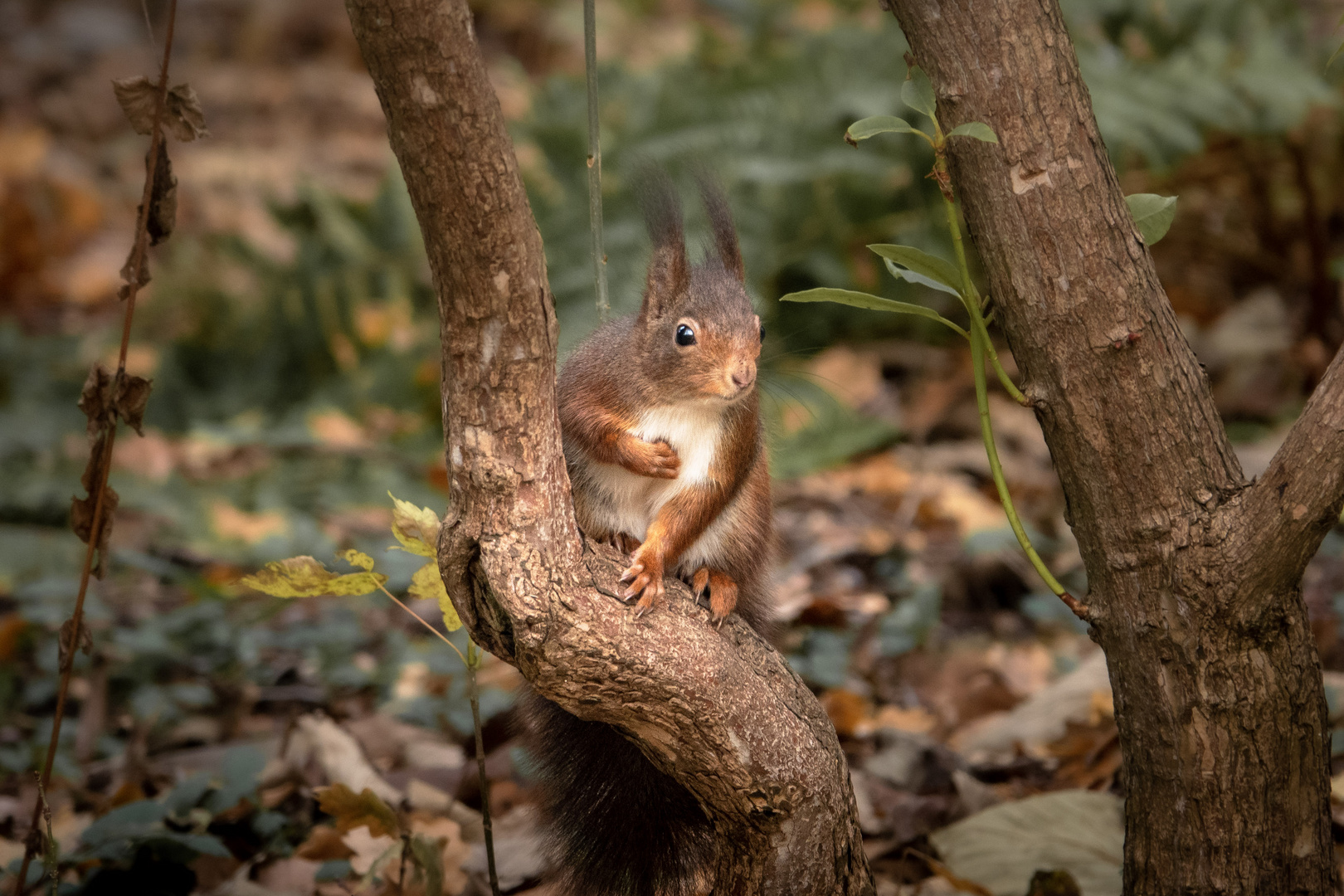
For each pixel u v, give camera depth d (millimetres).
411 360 16391
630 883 6438
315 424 15297
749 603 6902
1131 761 5492
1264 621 5117
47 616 10898
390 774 8711
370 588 5605
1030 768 8555
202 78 27672
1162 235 5449
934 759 8531
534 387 4824
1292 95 13719
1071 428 5289
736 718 5207
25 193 22062
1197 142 13641
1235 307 15555
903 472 13758
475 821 8031
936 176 5070
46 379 16906
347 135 25797
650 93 16406
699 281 6504
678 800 6332
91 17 29984
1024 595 11672
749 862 5484
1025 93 5141
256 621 11500
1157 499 5227
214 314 16969
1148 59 15492
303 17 29891
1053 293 5203
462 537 4988
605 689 5113
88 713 9750
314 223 17531
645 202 6590
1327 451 4855
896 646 10445
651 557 5395
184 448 15281
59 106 26641
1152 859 5434
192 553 12781
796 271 15719
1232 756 5203
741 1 19750
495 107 4426
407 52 4227
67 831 8016
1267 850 5238
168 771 9000
